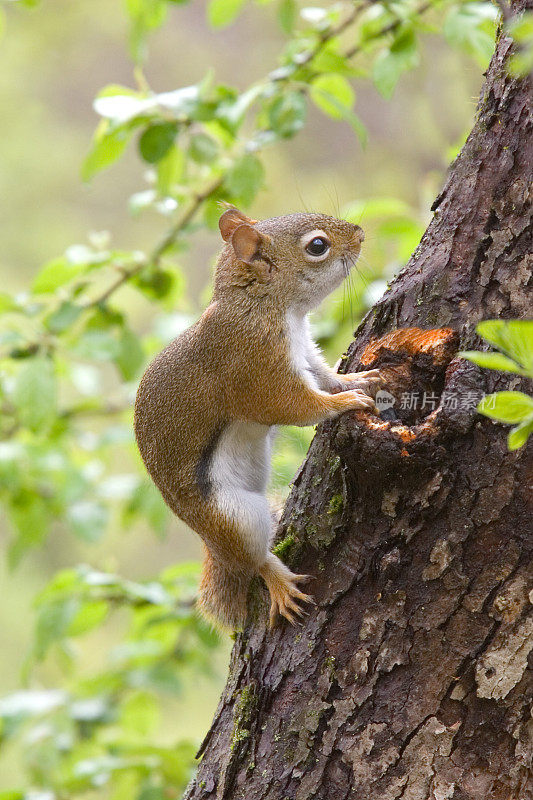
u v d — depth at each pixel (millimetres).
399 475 6270
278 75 11727
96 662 22141
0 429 13914
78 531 12359
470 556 6234
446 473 6176
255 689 7035
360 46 12141
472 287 6617
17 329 12562
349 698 6570
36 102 29297
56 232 28453
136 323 26078
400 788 6395
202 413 8508
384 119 25922
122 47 28844
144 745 11289
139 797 10742
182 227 12664
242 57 27922
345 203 24297
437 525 6297
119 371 12883
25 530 13273
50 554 26859
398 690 6449
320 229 8945
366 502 6539
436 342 6691
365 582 6617
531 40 3904
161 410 8586
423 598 6375
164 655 12641
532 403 4582
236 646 7617
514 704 6258
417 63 11500
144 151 11430
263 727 6898
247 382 8398
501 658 6227
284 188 24500
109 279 14516
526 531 6113
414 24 11055
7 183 28578
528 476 6070
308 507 7086
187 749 11734
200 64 28219
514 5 6625
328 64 11797
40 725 12094
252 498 8398
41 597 11547
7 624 25531
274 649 7094
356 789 6477
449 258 6734
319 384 8773
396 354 6906
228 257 8891
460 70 21328
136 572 27234
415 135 24766
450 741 6344
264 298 8641
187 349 8641
